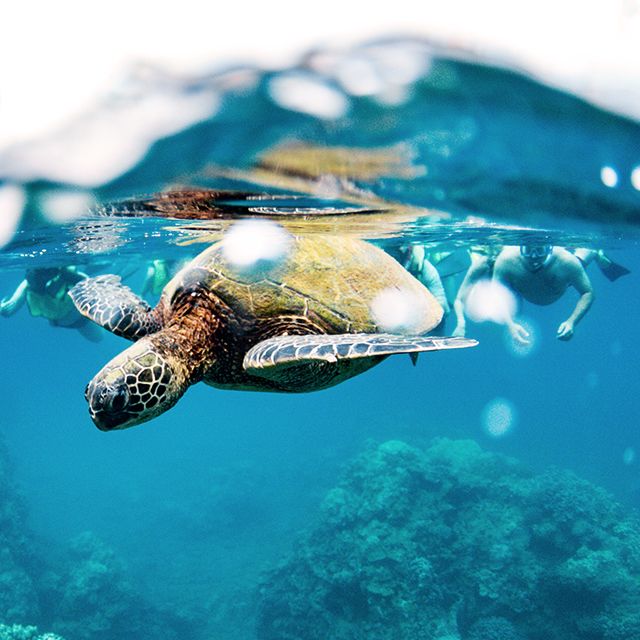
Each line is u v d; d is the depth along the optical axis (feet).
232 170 15.58
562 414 197.16
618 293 224.74
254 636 61.41
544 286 34.65
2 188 15.72
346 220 25.08
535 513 57.36
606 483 108.99
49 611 60.85
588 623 45.06
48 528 99.14
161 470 139.64
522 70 9.44
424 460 64.28
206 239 32.50
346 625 49.08
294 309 14.47
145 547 91.20
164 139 12.46
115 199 19.12
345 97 10.53
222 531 94.84
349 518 58.70
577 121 11.50
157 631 62.85
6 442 89.30
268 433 178.29
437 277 30.83
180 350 13.74
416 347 11.55
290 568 60.90
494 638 45.19
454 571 52.16
